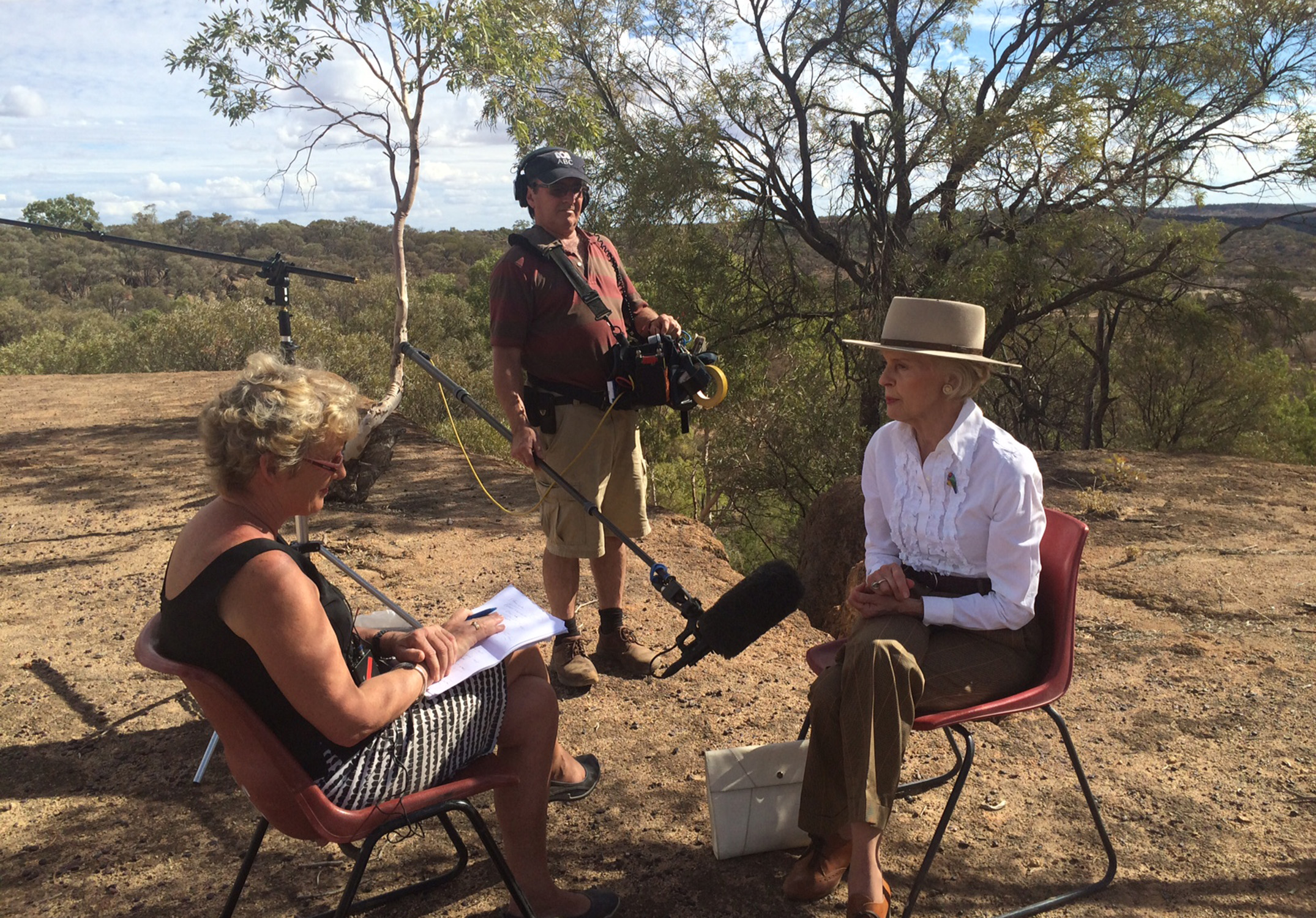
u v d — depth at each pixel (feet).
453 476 23.29
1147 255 47.39
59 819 8.80
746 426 44.50
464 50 16.67
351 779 5.67
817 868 7.47
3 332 197.06
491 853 6.16
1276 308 48.91
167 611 5.32
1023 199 43.83
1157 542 21.80
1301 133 44.24
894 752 6.44
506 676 6.89
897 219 46.24
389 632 6.97
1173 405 66.80
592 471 10.71
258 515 5.57
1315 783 9.41
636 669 11.83
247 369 5.59
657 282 47.55
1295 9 42.65
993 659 7.28
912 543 7.67
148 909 7.54
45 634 13.25
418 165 16.74
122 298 265.54
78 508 20.27
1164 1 43.47
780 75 46.93
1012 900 7.61
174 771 9.63
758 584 7.32
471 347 99.45
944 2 45.98
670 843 8.40
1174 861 8.11
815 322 49.90
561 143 22.94
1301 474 30.66
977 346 7.29
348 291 101.35
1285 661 12.80
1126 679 12.25
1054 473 30.68
